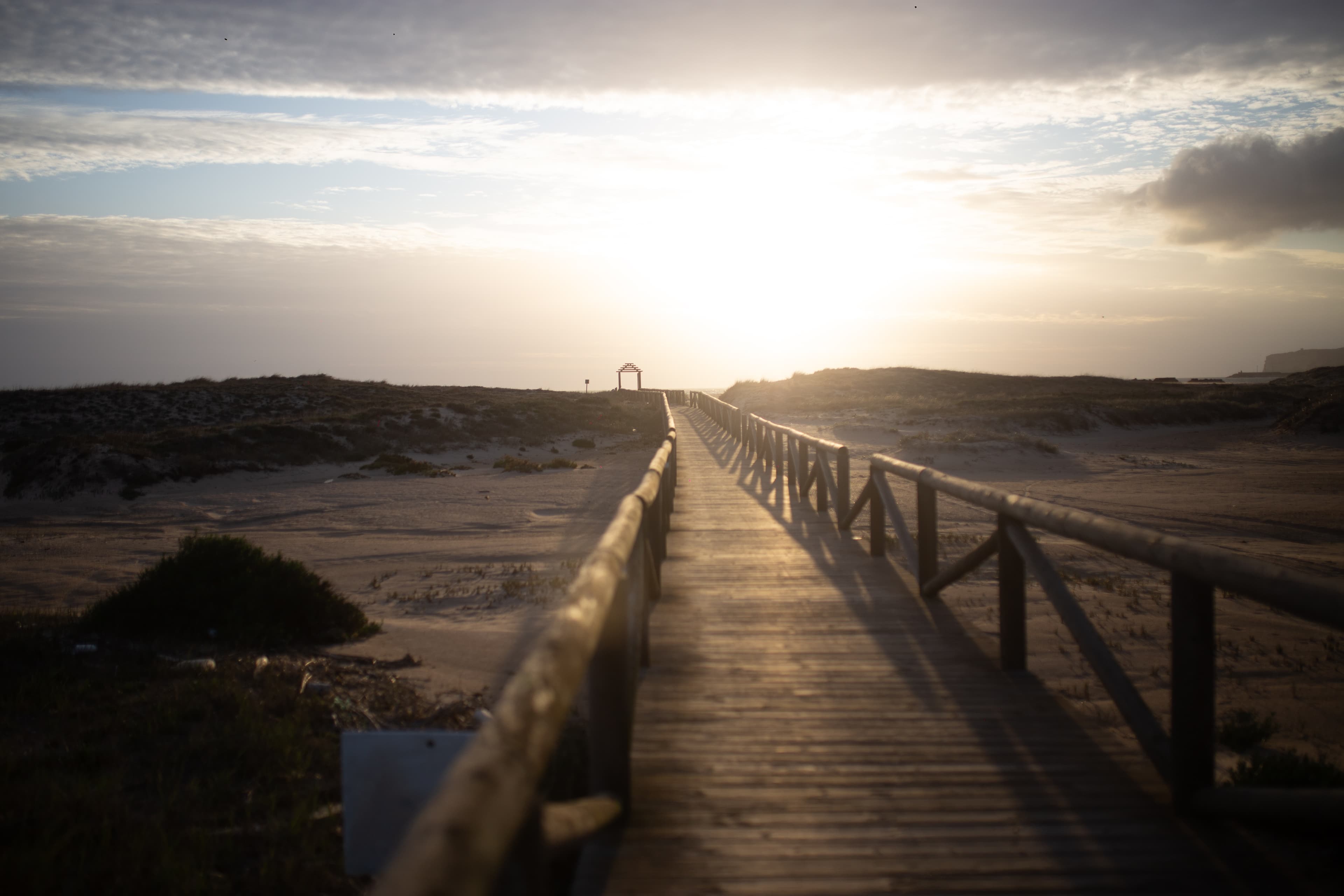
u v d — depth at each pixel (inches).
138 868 135.6
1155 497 731.4
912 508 598.2
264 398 1685.5
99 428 1389.0
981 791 120.6
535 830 58.8
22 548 569.3
